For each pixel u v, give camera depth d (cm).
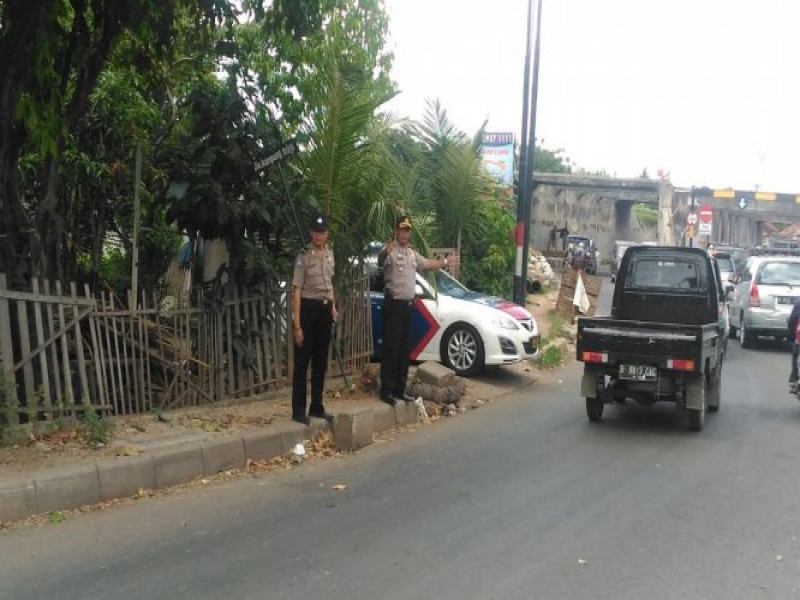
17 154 735
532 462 761
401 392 931
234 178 844
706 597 457
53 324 693
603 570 494
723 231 6100
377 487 667
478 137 1784
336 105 938
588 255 4469
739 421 979
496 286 1917
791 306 1695
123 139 999
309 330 793
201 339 833
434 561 503
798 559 519
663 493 664
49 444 653
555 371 1361
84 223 998
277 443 745
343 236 980
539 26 1535
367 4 1473
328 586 461
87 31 794
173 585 460
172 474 652
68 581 463
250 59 1163
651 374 904
